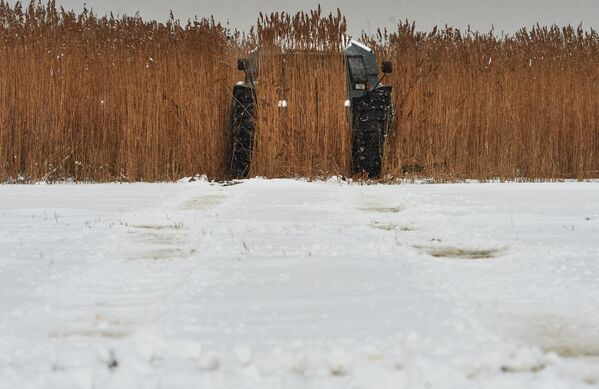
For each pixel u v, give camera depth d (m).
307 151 41.81
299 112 41.97
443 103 43.06
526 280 15.63
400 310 13.04
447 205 29.16
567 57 45.47
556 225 23.56
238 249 19.08
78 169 41.41
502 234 21.70
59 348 10.97
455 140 42.94
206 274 15.90
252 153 41.91
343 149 41.81
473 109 43.12
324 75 41.94
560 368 10.16
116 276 16.20
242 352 10.38
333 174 41.72
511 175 42.75
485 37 47.72
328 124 41.88
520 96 43.38
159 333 11.06
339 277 15.67
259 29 42.25
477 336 11.42
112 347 10.66
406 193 33.81
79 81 41.62
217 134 42.62
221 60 43.12
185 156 42.22
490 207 28.41
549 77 43.69
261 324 12.29
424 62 44.75
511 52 46.66
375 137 41.28
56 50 41.97
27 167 40.94
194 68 42.59
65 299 14.26
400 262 17.23
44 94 41.22
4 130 40.59
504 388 9.34
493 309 13.26
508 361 10.32
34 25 43.62
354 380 9.51
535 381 9.54
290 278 15.63
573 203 29.92
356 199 31.89
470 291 14.70
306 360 10.26
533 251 18.53
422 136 42.81
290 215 25.95
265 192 34.53
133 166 41.34
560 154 43.62
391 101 41.91
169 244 20.39
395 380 9.43
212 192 34.56
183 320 12.45
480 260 17.95
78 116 41.62
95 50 42.84
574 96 43.59
